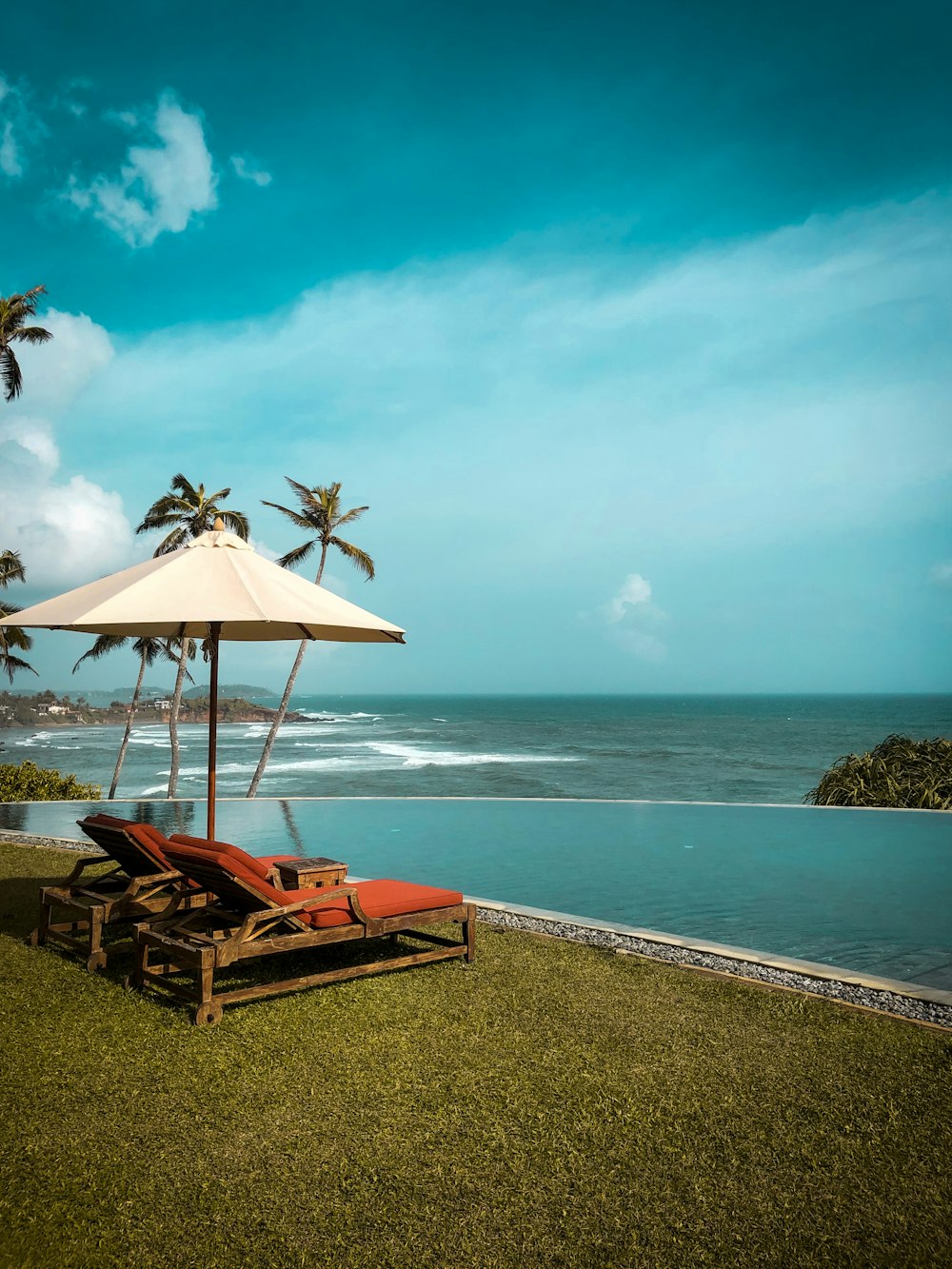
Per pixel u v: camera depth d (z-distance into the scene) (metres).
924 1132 2.73
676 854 8.38
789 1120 2.81
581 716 109.44
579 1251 2.10
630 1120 2.79
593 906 6.26
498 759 45.81
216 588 4.42
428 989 4.14
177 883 4.65
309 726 86.69
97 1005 3.89
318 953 4.78
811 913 6.03
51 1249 2.08
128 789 33.97
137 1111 2.83
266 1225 2.19
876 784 13.28
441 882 7.13
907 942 5.29
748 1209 2.30
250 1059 3.28
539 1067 3.21
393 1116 2.81
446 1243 2.12
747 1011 3.85
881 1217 2.27
